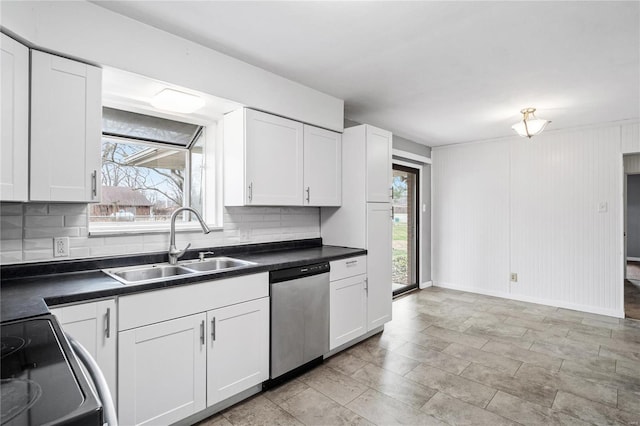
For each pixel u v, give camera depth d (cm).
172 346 178
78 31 171
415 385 236
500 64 247
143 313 168
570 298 423
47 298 140
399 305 434
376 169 324
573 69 254
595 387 233
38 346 90
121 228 231
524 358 279
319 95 303
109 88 212
